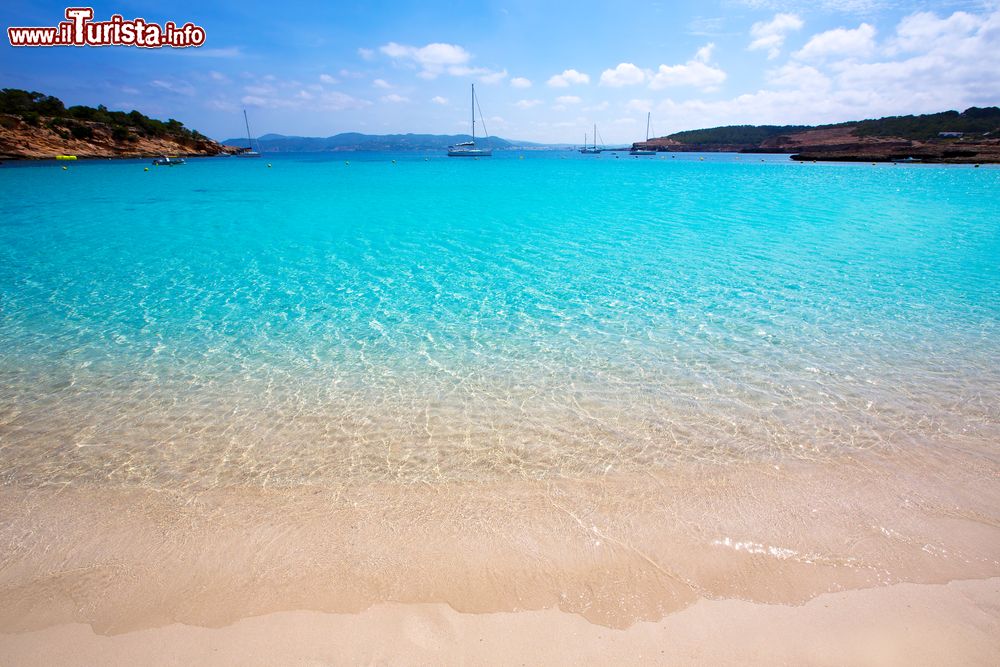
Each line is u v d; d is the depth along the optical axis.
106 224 18.67
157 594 3.44
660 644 3.05
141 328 8.38
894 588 3.40
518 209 22.80
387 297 9.94
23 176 41.72
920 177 39.88
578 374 6.60
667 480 4.53
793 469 4.65
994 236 15.12
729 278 10.95
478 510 4.19
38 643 3.09
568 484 4.50
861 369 6.59
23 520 4.12
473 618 3.24
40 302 9.70
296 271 11.96
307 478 4.63
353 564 3.66
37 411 5.81
